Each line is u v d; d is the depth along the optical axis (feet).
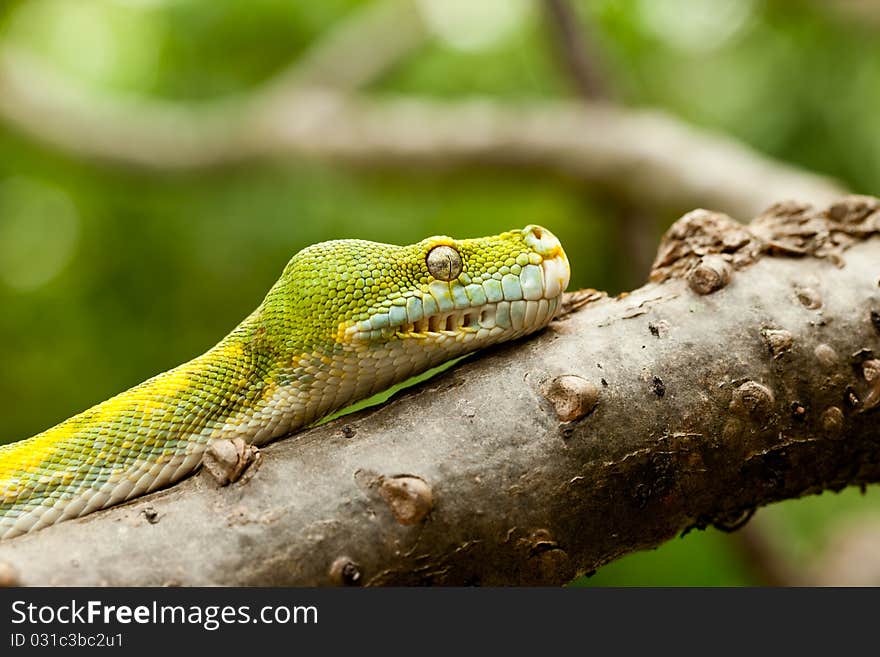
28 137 3.59
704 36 3.59
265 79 4.12
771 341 1.53
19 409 3.51
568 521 1.49
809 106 3.18
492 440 1.49
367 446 1.48
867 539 2.81
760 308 1.54
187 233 3.59
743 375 1.52
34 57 4.02
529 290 1.56
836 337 1.54
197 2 3.73
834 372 1.54
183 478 1.57
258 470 1.47
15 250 3.81
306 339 1.58
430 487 1.47
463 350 1.57
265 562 1.45
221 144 3.62
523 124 3.06
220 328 3.60
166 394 1.58
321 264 1.59
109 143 3.59
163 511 1.46
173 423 1.57
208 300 3.60
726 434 1.52
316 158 3.44
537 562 1.48
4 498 1.55
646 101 3.69
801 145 3.21
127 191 3.73
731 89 3.45
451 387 1.51
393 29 3.88
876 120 3.12
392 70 3.99
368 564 1.46
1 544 1.44
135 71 4.05
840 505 3.12
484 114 3.22
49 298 3.57
